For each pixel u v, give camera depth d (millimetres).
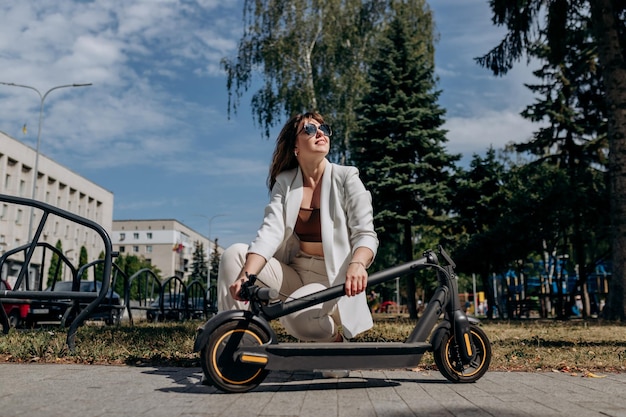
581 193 22703
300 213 3482
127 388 2979
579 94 27844
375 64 24016
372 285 3148
